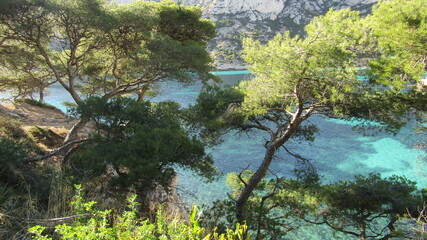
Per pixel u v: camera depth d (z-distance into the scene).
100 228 2.58
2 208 3.73
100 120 7.84
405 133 25.75
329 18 6.59
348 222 8.70
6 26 12.80
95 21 12.20
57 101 34.38
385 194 7.93
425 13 6.60
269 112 9.87
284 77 7.21
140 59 14.60
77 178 5.96
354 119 8.02
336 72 6.87
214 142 9.88
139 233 2.64
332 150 23.02
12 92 21.02
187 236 2.73
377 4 7.55
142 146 6.82
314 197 8.52
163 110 8.68
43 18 11.95
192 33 19.25
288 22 118.56
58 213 3.64
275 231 8.06
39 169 6.79
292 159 21.08
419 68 6.65
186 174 18.14
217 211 8.20
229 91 10.31
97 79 19.03
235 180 11.18
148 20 14.13
